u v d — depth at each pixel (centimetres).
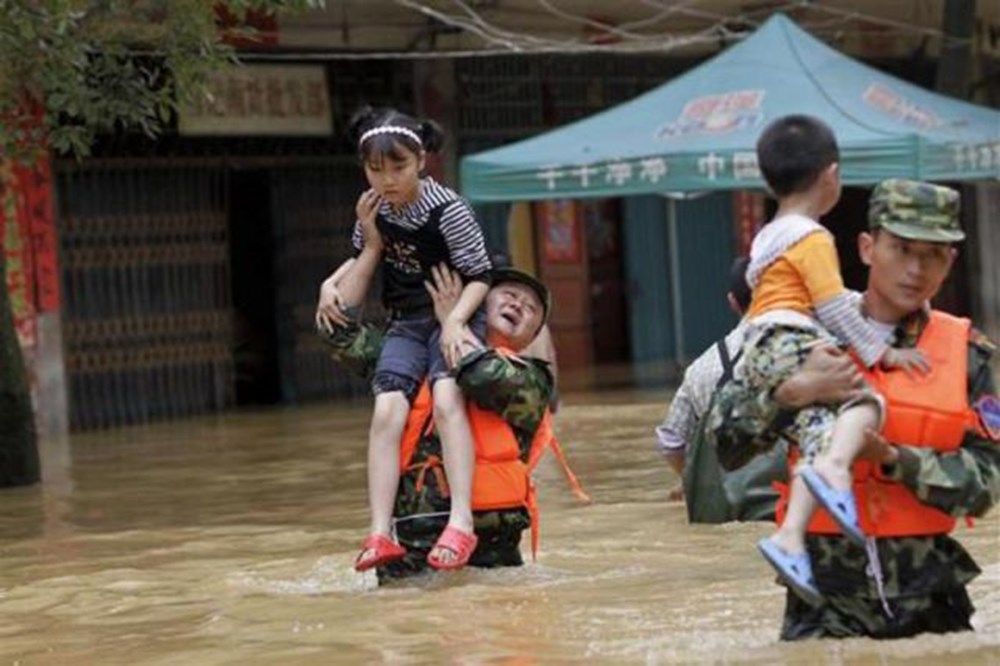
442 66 4000
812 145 1070
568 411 3144
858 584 1053
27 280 3381
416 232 1448
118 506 2173
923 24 4444
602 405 3247
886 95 3111
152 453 2881
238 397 3869
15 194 3362
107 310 3522
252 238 3925
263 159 3775
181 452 2867
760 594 1316
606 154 3111
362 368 1538
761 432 1055
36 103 2478
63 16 2120
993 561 1405
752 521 1559
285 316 3850
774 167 1075
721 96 3147
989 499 1037
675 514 1797
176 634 1296
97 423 3491
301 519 1955
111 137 3506
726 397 1078
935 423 1030
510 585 1409
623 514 1816
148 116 2319
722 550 1547
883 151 2950
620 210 4394
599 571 1461
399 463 1466
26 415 2469
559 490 2055
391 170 1432
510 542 1488
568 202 4294
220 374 3706
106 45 2253
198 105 3005
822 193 1077
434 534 1466
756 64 3184
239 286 3925
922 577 1054
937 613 1070
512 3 3916
